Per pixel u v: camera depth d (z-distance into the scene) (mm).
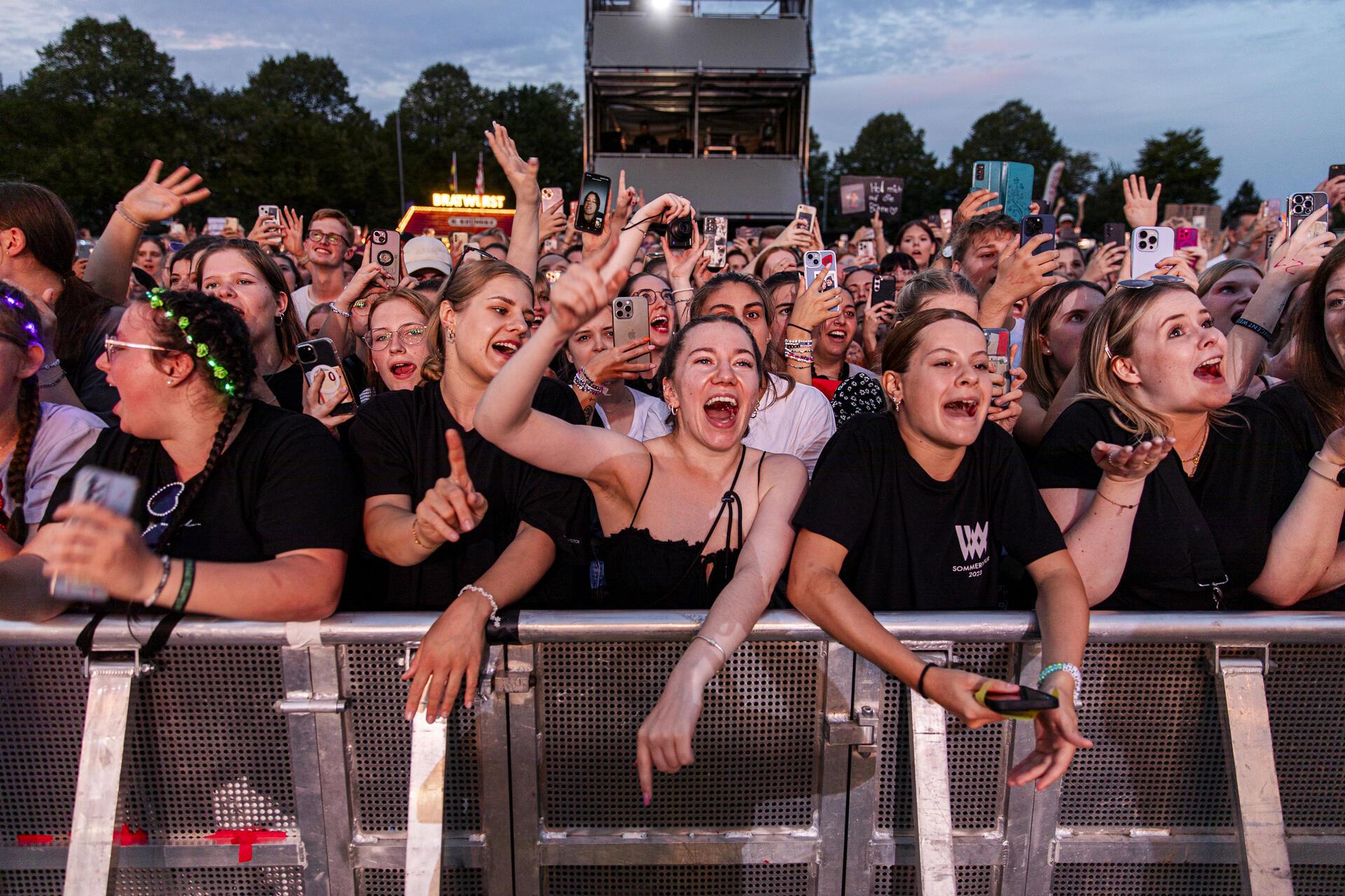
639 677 1791
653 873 1874
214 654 1731
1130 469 1754
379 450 2029
